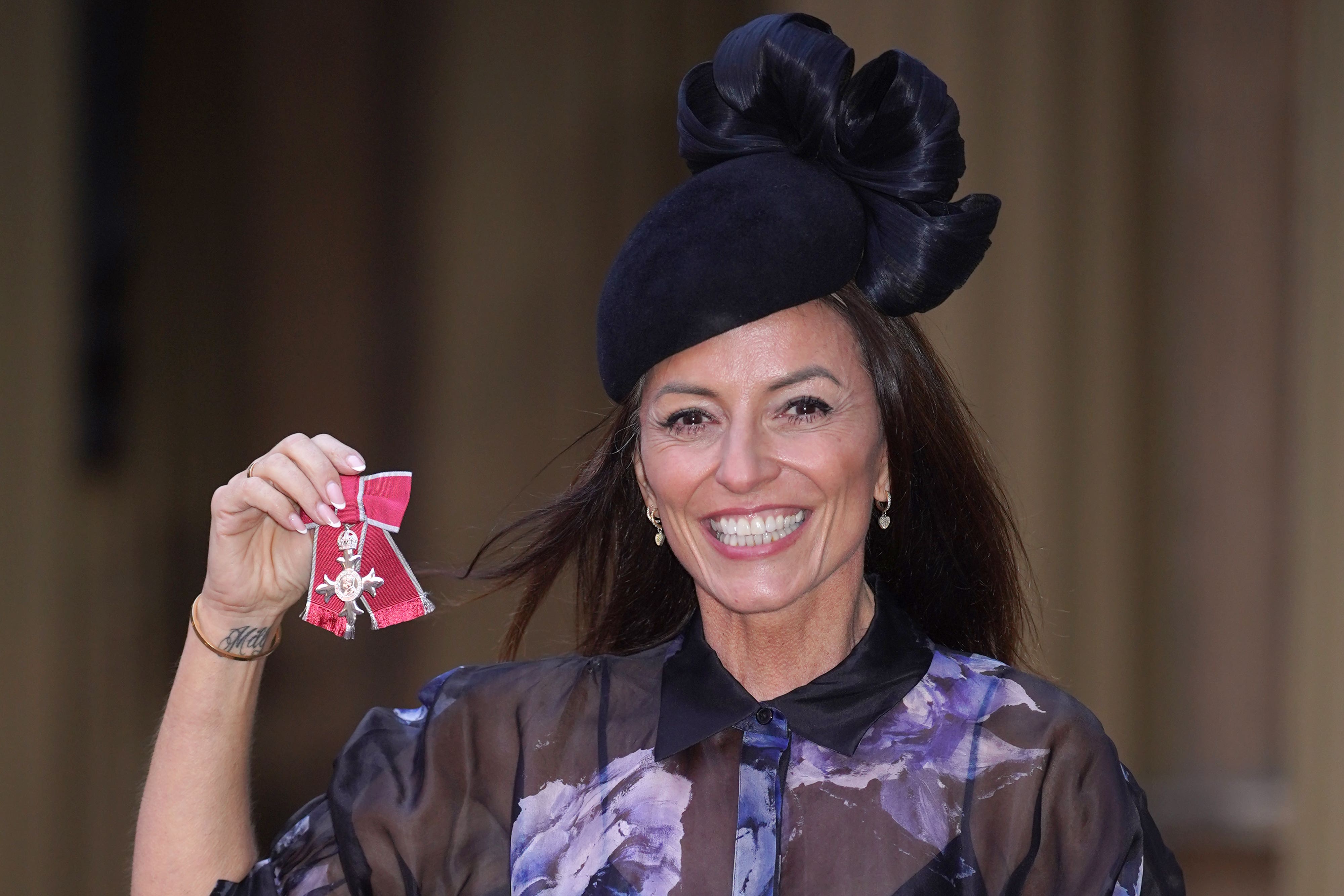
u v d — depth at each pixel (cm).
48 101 1830
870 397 573
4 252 1834
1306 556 1708
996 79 1764
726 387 550
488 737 611
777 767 564
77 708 1856
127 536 1892
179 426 1931
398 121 1959
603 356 587
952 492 634
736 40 586
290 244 1959
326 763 1908
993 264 1777
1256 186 1808
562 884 575
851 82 581
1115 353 1795
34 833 1828
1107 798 559
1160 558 1819
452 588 1564
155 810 611
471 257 1944
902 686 581
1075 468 1791
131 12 1897
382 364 1966
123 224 1906
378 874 597
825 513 561
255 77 1948
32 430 1838
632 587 680
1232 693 1827
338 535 588
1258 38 1797
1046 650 1792
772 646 587
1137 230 1797
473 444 1933
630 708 603
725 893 553
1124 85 1789
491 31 1944
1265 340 1817
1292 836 1708
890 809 555
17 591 1836
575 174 1944
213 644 609
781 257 544
